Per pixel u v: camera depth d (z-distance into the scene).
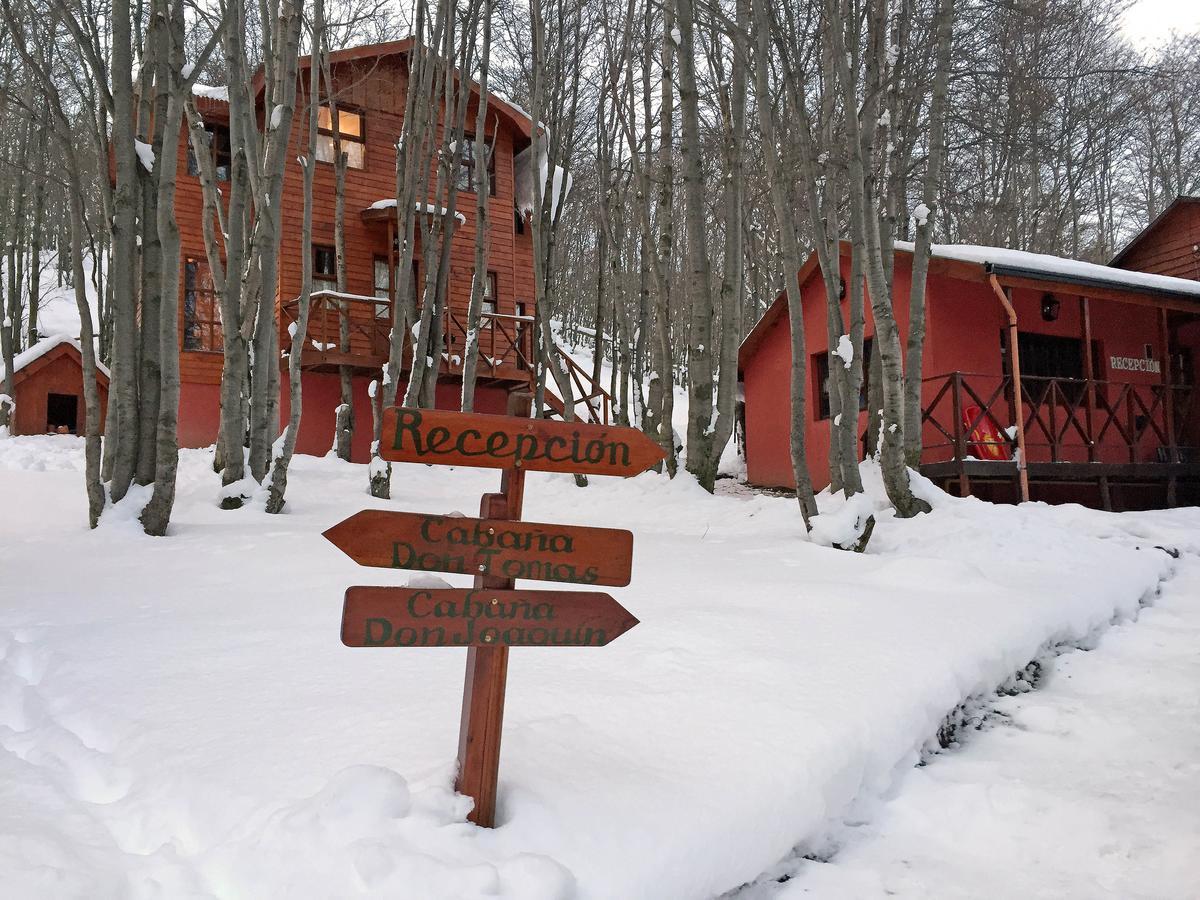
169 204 7.25
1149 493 13.26
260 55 15.28
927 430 11.68
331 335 15.58
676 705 3.08
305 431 15.48
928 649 3.89
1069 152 21.23
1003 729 3.71
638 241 23.20
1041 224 24.81
